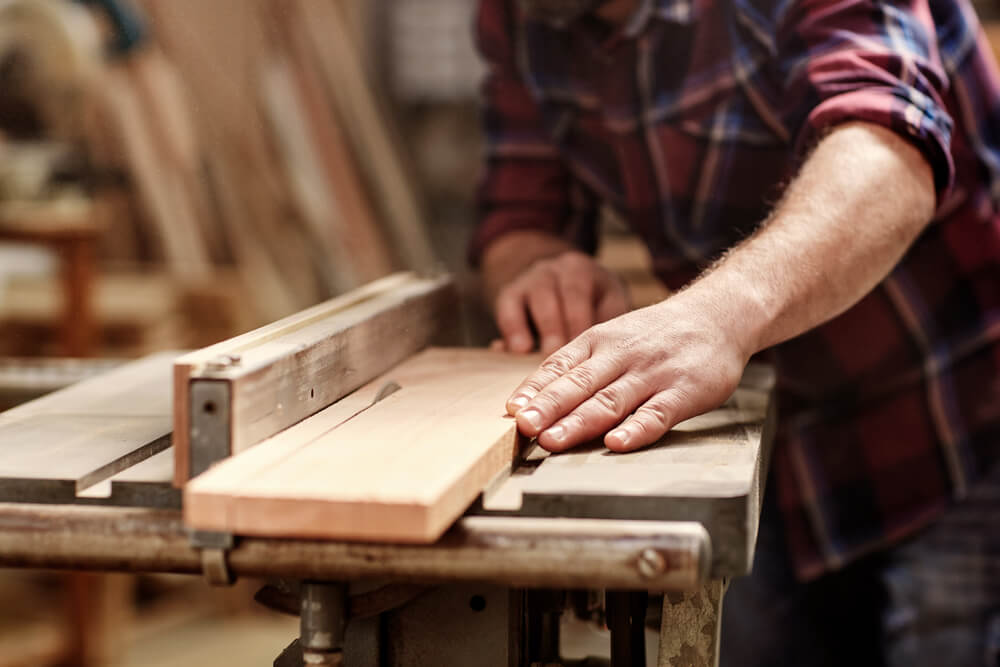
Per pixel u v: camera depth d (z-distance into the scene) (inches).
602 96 60.8
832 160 41.4
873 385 60.3
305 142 151.4
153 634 113.0
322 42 161.5
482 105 69.7
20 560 30.5
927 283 58.0
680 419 35.3
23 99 99.7
